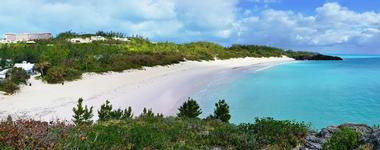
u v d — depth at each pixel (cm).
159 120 1722
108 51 9075
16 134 736
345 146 1145
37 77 4828
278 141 1305
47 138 775
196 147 1213
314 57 18800
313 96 4531
